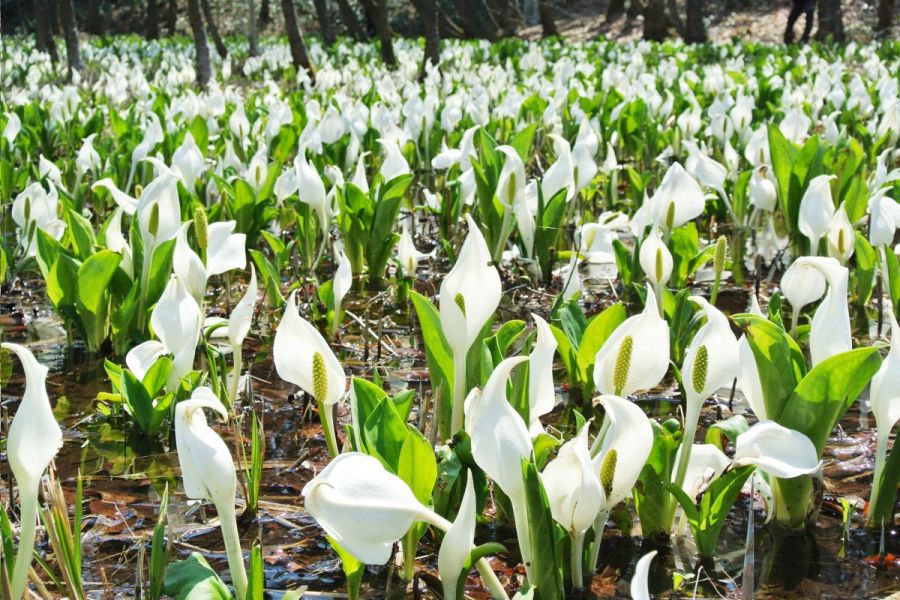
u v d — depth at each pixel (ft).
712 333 8.84
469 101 36.47
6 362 15.61
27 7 144.05
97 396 12.89
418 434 8.39
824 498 10.80
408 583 9.17
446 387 10.77
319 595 9.02
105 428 12.88
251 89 67.15
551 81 54.65
